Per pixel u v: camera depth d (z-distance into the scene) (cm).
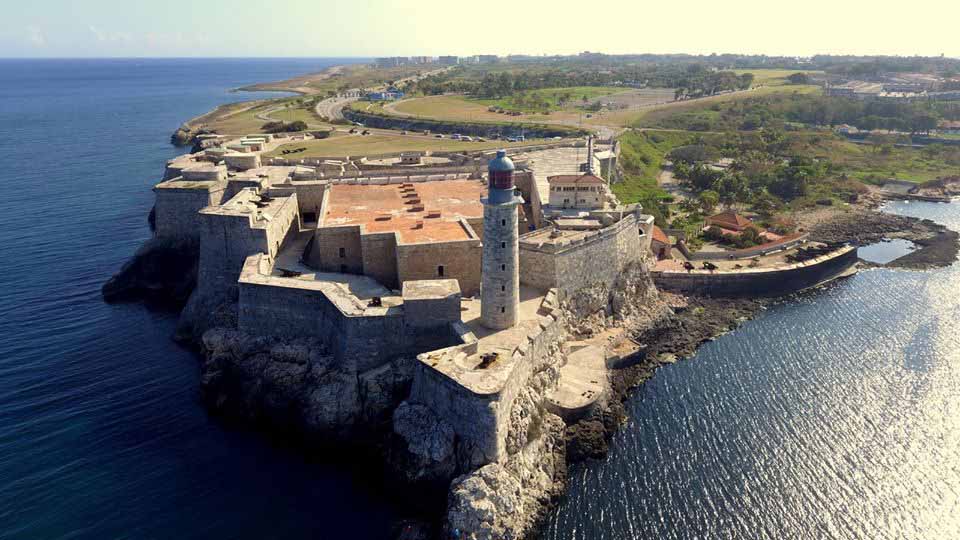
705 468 6325
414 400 6353
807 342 9012
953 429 6894
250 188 10638
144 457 6406
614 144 18288
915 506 5812
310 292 7388
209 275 8856
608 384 7419
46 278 10712
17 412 7025
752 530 5550
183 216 10800
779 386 7800
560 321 7681
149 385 7706
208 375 7475
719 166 19588
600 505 5853
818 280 11481
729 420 7100
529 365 6644
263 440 6788
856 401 7438
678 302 10300
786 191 17150
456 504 5381
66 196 15762
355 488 6059
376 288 7900
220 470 6266
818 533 5516
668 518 5684
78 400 7319
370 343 6794
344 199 10331
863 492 5988
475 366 6075
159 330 9169
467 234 8288
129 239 12650
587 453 6525
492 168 6506
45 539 5338
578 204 10644
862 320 9725
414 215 9281
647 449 6619
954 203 17225
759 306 10412
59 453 6394
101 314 9600
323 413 6694
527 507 5694
